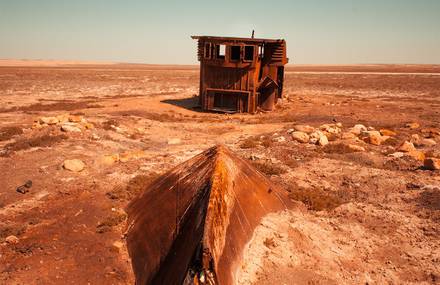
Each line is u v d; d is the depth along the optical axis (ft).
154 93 155.22
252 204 28.60
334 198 36.60
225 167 27.73
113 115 82.17
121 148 53.47
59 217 31.30
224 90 93.97
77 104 102.06
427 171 44.19
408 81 224.33
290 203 34.53
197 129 73.82
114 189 36.99
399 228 31.01
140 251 25.36
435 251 27.50
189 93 154.20
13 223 29.84
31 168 41.42
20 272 23.76
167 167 44.55
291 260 25.88
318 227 30.81
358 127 68.44
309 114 90.68
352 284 24.11
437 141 62.18
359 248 28.22
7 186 36.58
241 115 91.25
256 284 22.99
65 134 55.67
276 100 106.32
